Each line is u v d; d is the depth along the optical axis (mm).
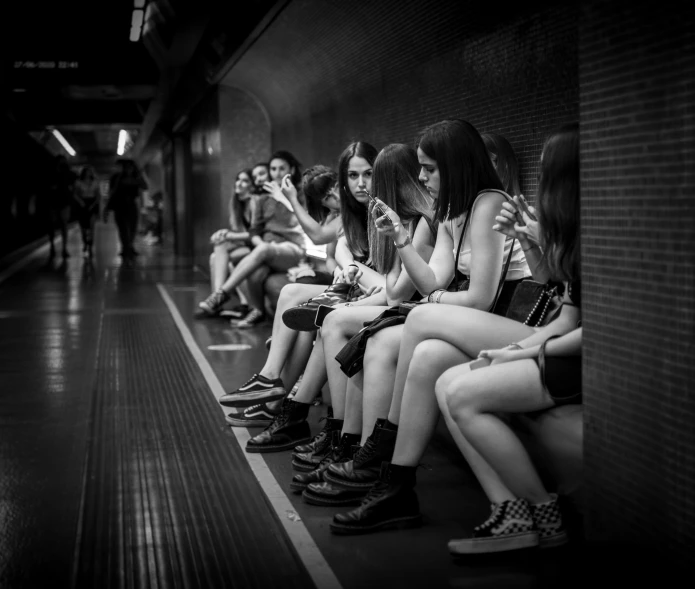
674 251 2354
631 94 2498
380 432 3484
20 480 3975
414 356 3174
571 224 2943
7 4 12484
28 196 24656
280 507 3551
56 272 15539
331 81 8266
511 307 3518
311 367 4352
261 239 8648
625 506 2592
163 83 16438
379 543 3146
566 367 2900
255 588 2826
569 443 2869
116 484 3908
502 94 4957
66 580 2904
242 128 12312
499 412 3111
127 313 9789
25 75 16125
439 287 3586
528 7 4590
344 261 4711
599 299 2682
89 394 5738
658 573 2453
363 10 6375
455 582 2797
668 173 2365
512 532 2924
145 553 3127
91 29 14211
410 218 4074
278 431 4379
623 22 2514
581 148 2740
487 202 3357
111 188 18047
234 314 8984
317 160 9273
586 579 2777
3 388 5953
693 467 2307
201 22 10641
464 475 3916
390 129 6887
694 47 2252
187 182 18984
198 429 4824
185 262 17672
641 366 2500
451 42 5586
